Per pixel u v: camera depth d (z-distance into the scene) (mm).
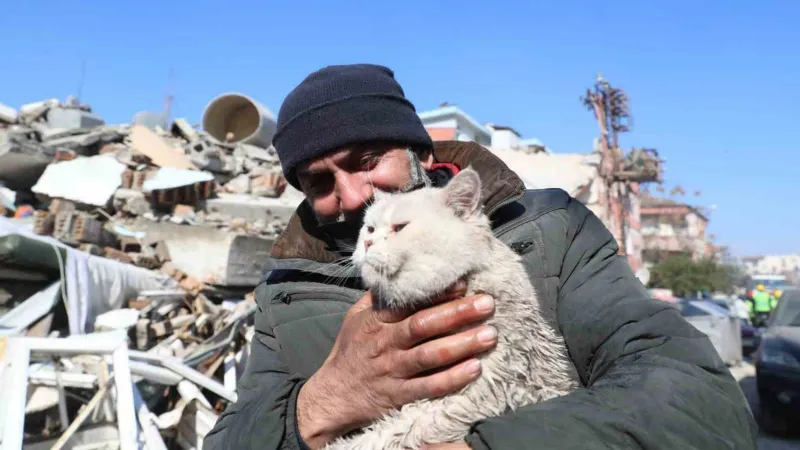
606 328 1722
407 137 2230
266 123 12906
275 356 2238
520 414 1357
